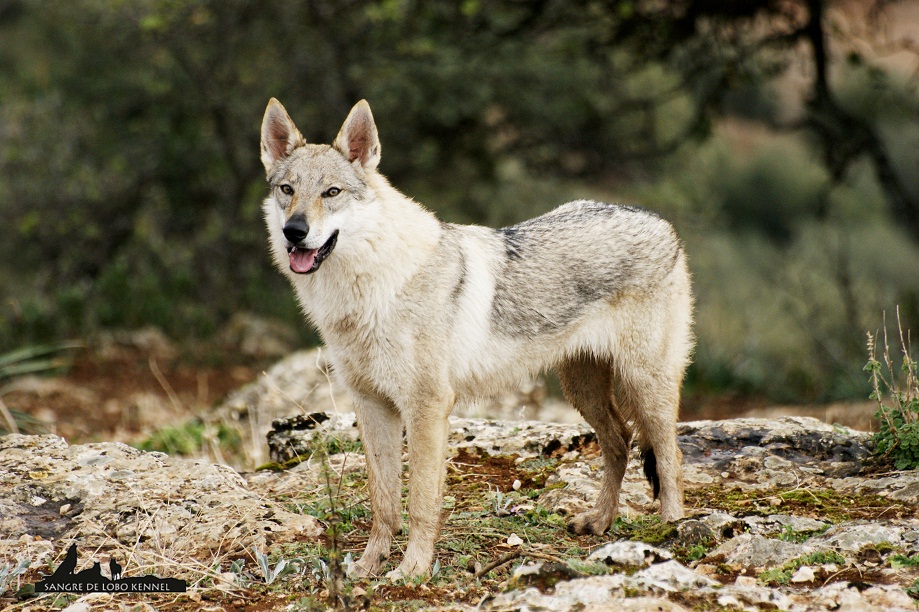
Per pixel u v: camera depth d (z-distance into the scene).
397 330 12.75
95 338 32.88
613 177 43.38
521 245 14.24
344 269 12.80
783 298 42.19
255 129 40.62
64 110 41.47
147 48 40.53
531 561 11.91
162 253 41.34
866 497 14.09
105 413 26.86
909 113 32.88
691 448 16.83
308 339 36.12
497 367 13.80
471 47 35.22
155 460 15.73
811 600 10.39
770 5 30.75
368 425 13.26
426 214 13.67
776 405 29.80
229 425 23.59
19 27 46.59
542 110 39.38
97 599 11.66
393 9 33.16
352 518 14.38
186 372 31.34
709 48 32.81
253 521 13.49
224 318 38.12
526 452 17.11
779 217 74.00
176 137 41.56
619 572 11.05
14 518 13.66
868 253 53.62
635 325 14.50
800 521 12.87
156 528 13.32
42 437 16.77
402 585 11.95
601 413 14.67
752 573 11.42
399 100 38.38
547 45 37.97
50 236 41.12
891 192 32.66
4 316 34.06
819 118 33.28
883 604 10.16
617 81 40.31
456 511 14.55
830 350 32.03
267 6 36.69
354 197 12.94
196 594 11.75
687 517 12.92
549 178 43.00
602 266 14.34
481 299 13.44
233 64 40.06
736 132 86.56
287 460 18.09
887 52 31.30
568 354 14.48
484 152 42.34
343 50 37.78
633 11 31.61
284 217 13.18
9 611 11.43
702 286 45.06
